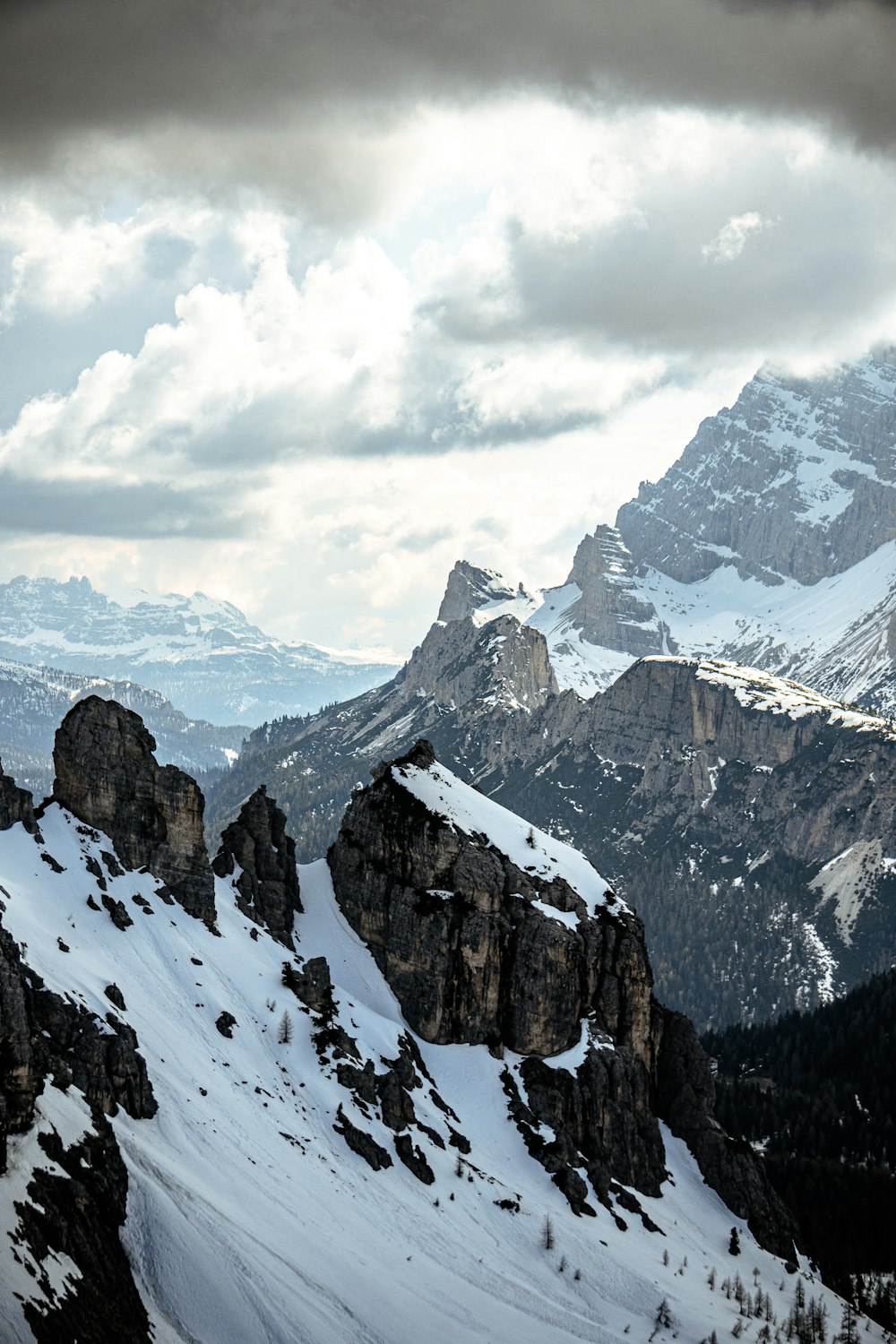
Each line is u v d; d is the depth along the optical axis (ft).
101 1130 592.19
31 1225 507.30
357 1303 612.29
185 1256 565.12
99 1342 490.90
